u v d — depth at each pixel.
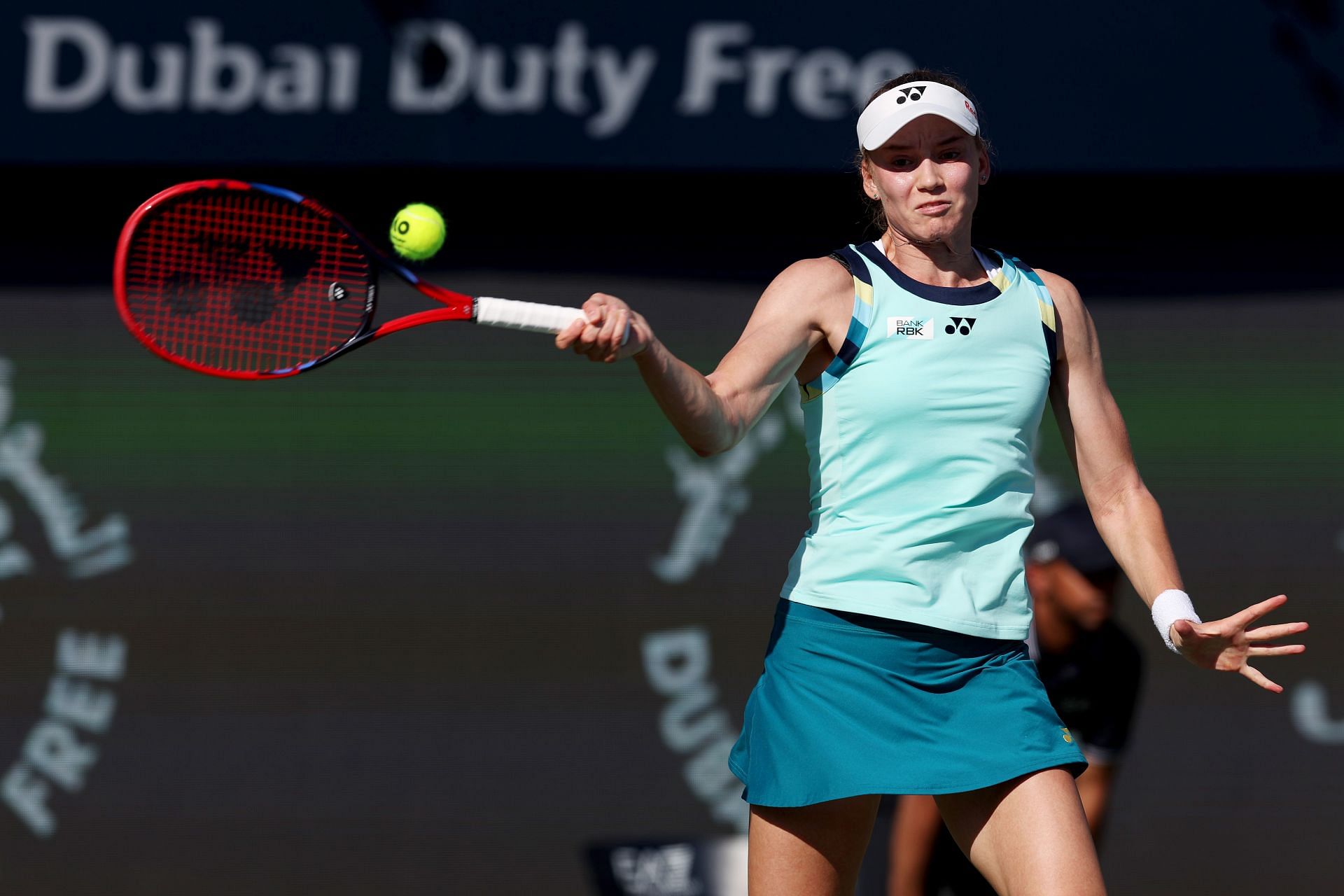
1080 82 17.83
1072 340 9.70
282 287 10.41
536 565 18.69
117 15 17.12
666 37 17.55
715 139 17.72
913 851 14.80
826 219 18.80
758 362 9.05
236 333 10.66
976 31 17.67
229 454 18.50
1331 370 19.05
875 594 9.18
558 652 18.70
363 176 18.25
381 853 18.56
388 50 17.39
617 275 18.73
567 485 18.69
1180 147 17.95
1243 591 19.05
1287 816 18.95
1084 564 14.32
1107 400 9.79
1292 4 17.81
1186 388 19.06
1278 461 19.06
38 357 18.31
